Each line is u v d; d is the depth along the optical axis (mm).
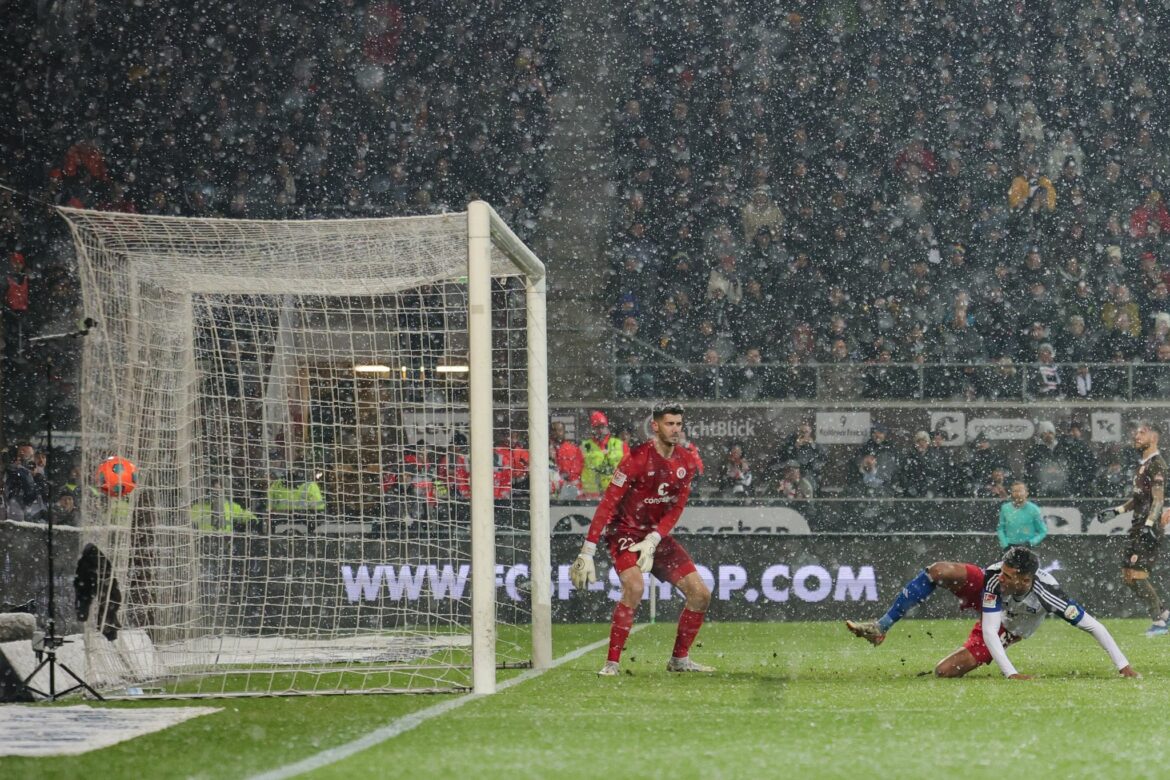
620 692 18094
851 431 49969
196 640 25156
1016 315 61250
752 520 43156
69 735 13648
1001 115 67188
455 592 35688
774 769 11055
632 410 48281
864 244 64250
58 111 62625
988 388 51500
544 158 64125
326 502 33562
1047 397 51438
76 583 20641
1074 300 61250
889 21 67938
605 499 20719
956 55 68312
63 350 44875
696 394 51219
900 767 11164
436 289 35375
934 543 39250
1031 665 22766
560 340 51594
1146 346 59750
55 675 19391
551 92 67188
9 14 62000
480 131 67375
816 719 14656
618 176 65438
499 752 12156
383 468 35156
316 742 13039
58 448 43375
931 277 63156
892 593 39094
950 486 49875
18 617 19484
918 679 19969
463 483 37250
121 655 21250
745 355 60000
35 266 54656
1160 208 64750
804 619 38969
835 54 67625
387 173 66812
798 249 65062
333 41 66938
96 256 21812
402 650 26312
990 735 13219
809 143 66375
